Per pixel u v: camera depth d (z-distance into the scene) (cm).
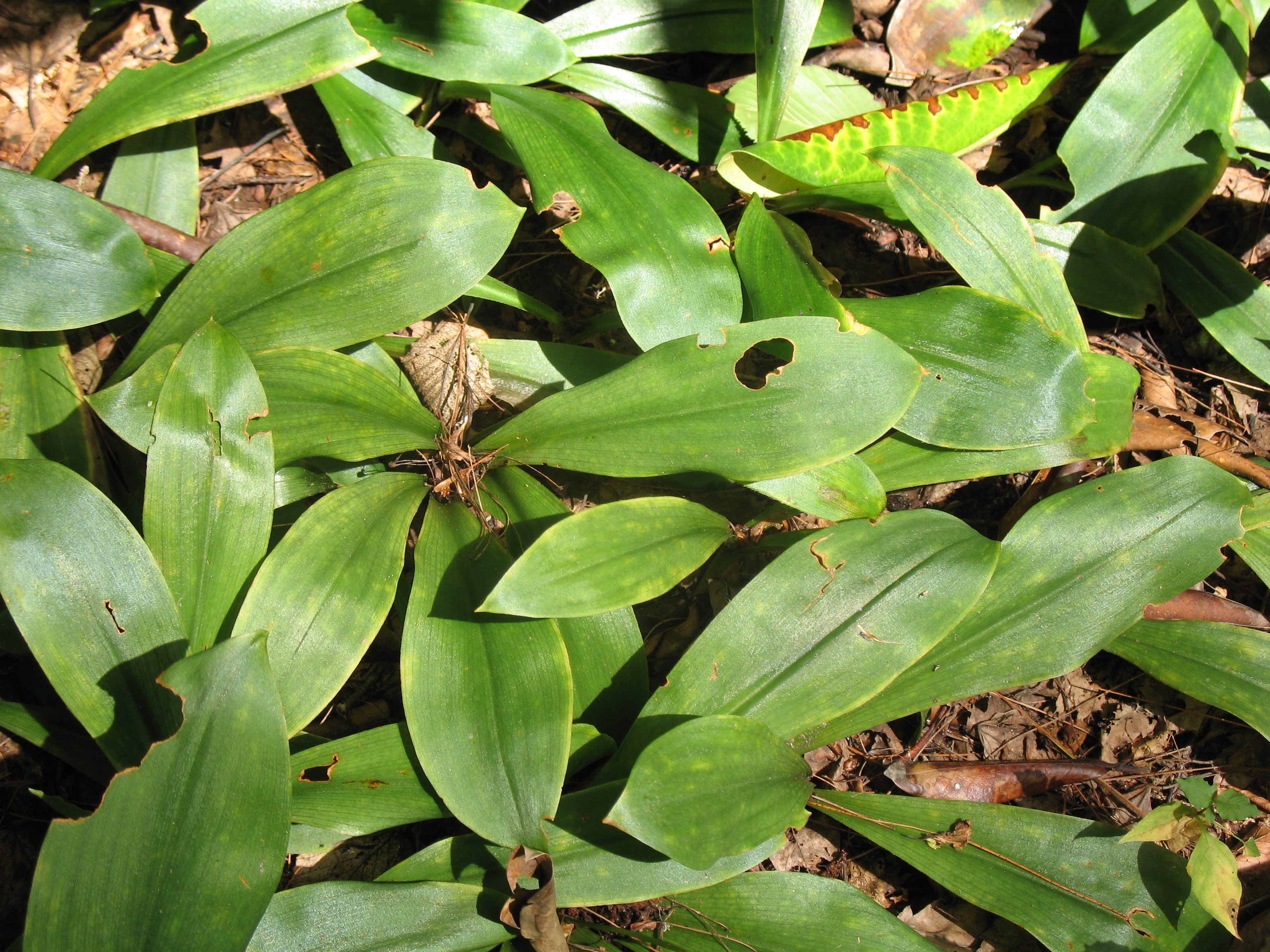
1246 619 66
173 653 54
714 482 65
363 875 60
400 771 57
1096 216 69
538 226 73
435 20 66
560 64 67
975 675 60
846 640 58
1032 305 64
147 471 56
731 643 58
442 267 60
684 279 61
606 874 55
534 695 55
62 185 58
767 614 58
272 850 51
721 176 69
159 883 50
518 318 71
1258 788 66
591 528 55
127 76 63
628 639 60
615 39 71
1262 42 77
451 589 58
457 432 62
